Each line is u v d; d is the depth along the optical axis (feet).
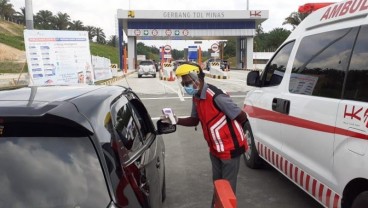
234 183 12.19
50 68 45.85
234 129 11.87
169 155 23.54
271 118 16.55
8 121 7.21
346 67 11.25
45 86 11.03
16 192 6.89
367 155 9.64
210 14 163.02
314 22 14.14
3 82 79.25
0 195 6.86
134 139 9.91
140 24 165.78
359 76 10.57
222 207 8.50
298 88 14.25
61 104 7.88
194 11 162.30
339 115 11.02
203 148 25.27
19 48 235.20
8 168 7.11
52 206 6.74
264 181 18.21
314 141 12.50
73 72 48.42
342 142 10.80
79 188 6.95
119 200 7.03
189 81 11.53
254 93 19.35
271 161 16.83
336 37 12.25
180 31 166.81
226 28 167.94
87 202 6.81
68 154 7.26
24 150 7.28
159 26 166.40
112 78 98.27
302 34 14.98
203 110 11.82
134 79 107.55
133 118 11.08
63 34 47.16
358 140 10.07
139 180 8.25
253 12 163.84
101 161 7.26
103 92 9.91
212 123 11.79
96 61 81.97
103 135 7.65
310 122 12.76
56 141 7.39
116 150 7.77
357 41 11.02
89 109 8.02
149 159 9.98
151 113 39.81
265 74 18.04
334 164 11.23
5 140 7.36
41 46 45.01
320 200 12.27
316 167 12.44
